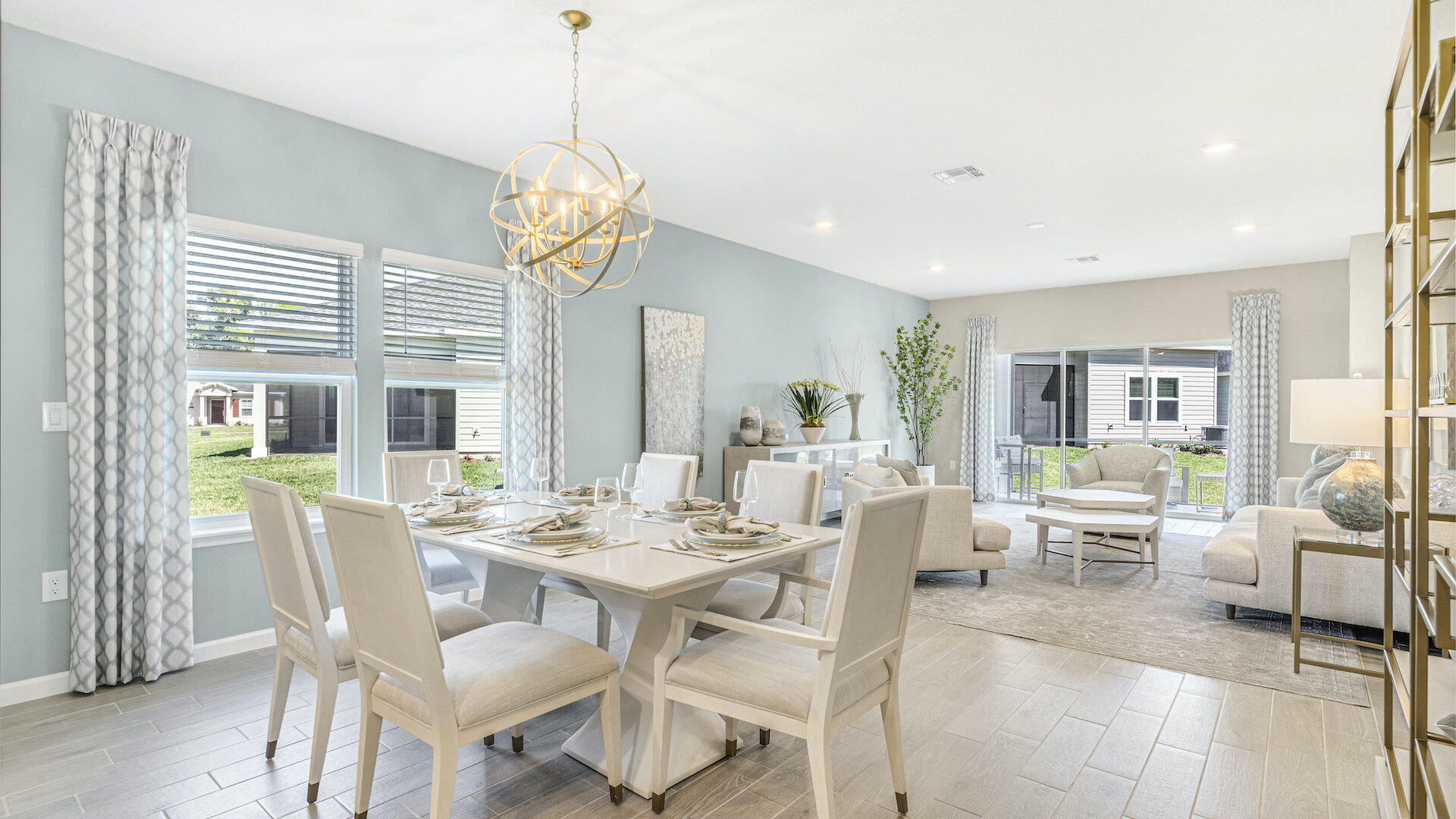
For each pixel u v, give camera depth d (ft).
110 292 9.52
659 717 6.71
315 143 11.67
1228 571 12.40
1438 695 6.00
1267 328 22.61
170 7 8.59
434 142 12.73
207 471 10.94
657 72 10.15
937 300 29.27
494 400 14.47
